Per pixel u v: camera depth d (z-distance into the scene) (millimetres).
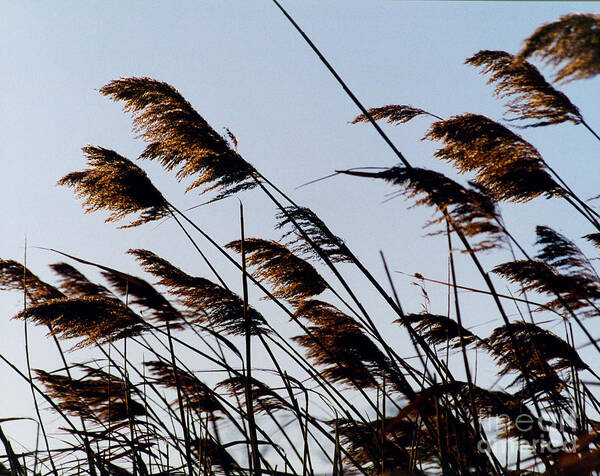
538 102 7188
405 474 6406
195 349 7828
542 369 7188
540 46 5535
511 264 7379
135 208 8906
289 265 8312
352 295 7664
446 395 6715
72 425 7996
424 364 6477
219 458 7219
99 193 8812
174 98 8914
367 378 7473
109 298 9117
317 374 7656
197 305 8188
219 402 7480
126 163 8977
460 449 6578
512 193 7555
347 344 7461
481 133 7379
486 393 7066
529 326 7398
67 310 8023
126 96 8867
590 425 6977
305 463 6945
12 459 7434
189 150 8641
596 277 6328
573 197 7562
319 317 8008
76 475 7867
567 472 5195
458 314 6387
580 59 5379
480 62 7469
